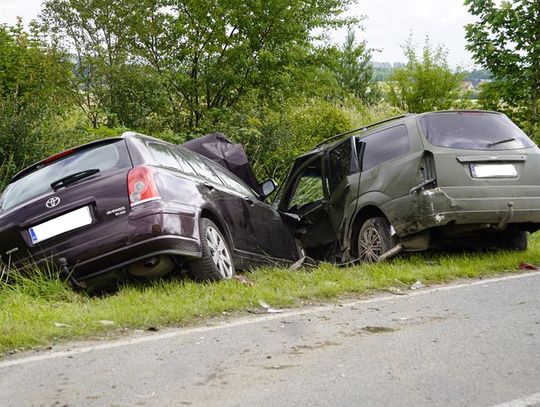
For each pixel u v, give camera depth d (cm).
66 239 566
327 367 366
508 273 654
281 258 821
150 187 567
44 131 1125
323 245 852
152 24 1490
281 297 543
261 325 465
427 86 2173
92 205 568
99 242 558
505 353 382
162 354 400
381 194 728
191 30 1499
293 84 1592
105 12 1527
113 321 472
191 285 578
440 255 767
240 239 703
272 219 824
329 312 502
